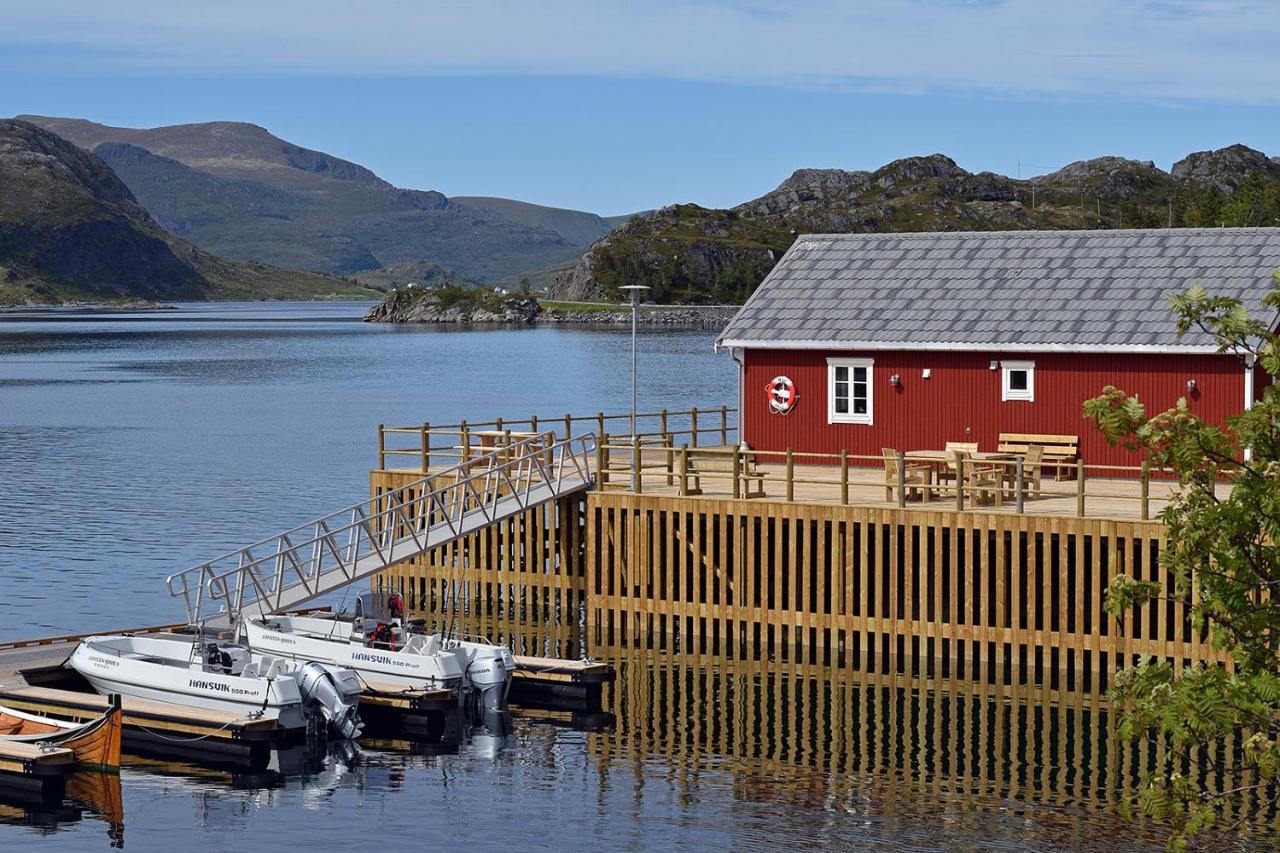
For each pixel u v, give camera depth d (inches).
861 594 1443.2
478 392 4773.6
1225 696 647.8
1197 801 711.7
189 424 3814.0
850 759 1213.1
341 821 1102.4
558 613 1686.8
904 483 1423.5
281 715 1261.1
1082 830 1053.2
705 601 1531.7
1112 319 1633.9
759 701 1369.3
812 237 1916.8
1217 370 1569.9
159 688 1316.4
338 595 1889.8
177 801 1149.1
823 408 1758.1
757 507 1486.2
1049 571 1368.1
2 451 3253.0
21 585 1878.7
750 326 1782.7
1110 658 1354.6
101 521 2347.4
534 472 1745.8
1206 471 684.1
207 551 2113.7
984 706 1337.4
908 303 1753.2
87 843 1064.2
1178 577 680.4
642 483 1641.2
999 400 1669.5
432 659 1342.3
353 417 3978.8
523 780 1184.8
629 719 1331.2
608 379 5241.1
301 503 2527.1
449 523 1567.4
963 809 1097.4
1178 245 1720.0
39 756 1168.8
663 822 1085.1
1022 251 1790.1
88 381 5393.7
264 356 7066.9
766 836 1052.5
